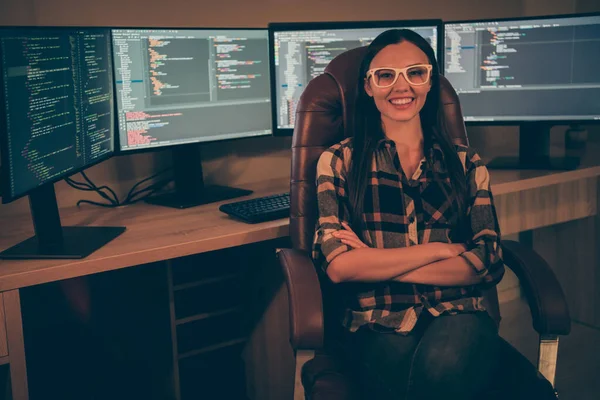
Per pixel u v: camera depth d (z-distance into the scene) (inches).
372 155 61.0
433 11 109.7
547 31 90.6
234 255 86.9
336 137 67.7
